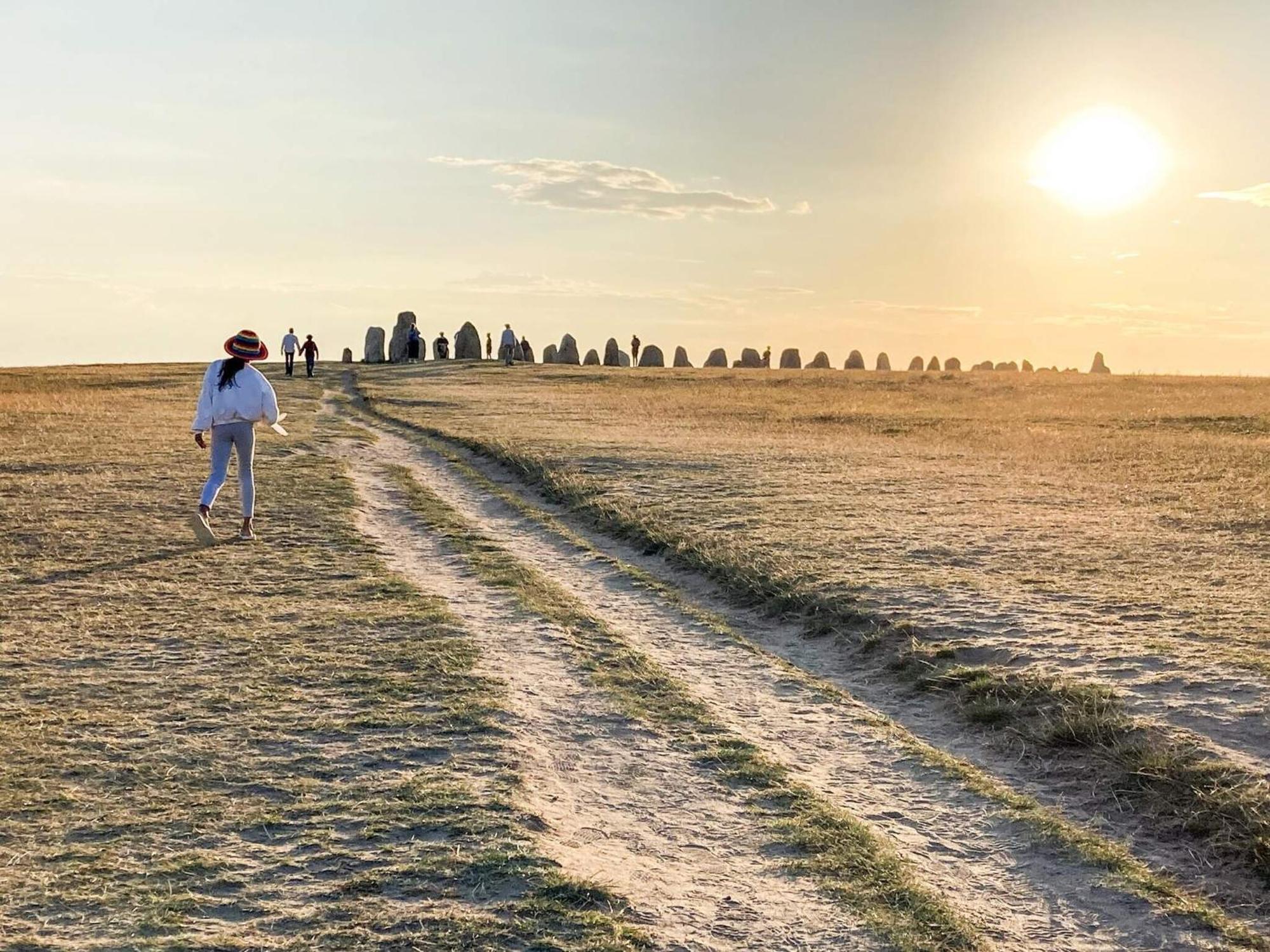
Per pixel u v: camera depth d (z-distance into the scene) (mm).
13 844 5578
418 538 14719
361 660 8859
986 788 7000
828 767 7383
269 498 16641
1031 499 17203
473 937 4828
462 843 5699
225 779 6480
